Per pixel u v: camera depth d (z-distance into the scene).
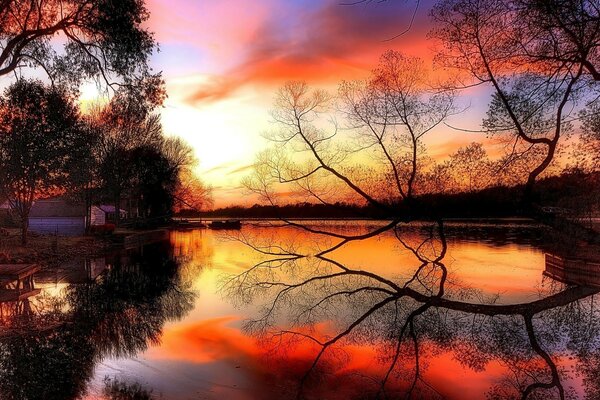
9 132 28.91
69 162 31.70
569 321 14.68
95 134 34.97
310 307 17.16
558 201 15.10
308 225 85.56
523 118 14.29
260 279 24.52
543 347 11.93
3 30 17.42
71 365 10.04
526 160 14.88
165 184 77.62
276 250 42.34
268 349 11.58
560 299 17.17
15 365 9.95
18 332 12.65
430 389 9.05
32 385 8.80
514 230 66.75
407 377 9.69
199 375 9.56
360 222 102.50
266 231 72.19
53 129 29.59
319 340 12.55
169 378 9.34
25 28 17.34
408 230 57.22
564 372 10.08
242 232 69.88
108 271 27.48
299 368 10.12
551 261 25.27
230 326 14.15
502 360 10.91
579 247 21.06
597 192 14.63
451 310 16.55
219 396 8.44
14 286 20.53
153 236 60.59
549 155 14.12
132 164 64.94
